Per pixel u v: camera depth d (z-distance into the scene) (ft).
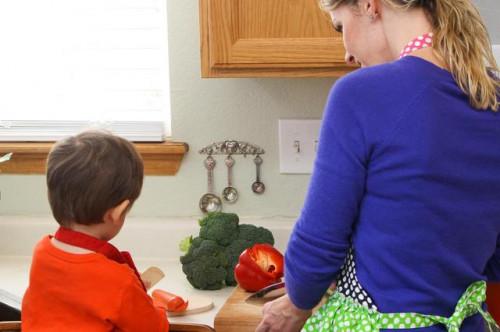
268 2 6.75
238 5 6.77
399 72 4.28
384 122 4.23
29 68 8.72
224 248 7.51
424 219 4.26
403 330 4.34
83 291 5.34
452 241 4.36
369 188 4.35
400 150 4.22
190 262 7.45
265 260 7.02
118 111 8.68
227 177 8.44
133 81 8.63
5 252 8.68
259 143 8.34
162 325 5.61
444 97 4.27
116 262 5.47
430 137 4.20
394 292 4.37
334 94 4.36
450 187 4.28
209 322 6.56
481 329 4.73
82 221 5.48
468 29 4.42
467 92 4.32
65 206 5.44
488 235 4.50
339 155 4.29
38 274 5.47
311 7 6.71
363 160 4.29
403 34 4.48
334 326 4.59
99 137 5.58
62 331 5.38
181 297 6.90
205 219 7.64
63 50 8.65
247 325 6.15
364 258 4.43
